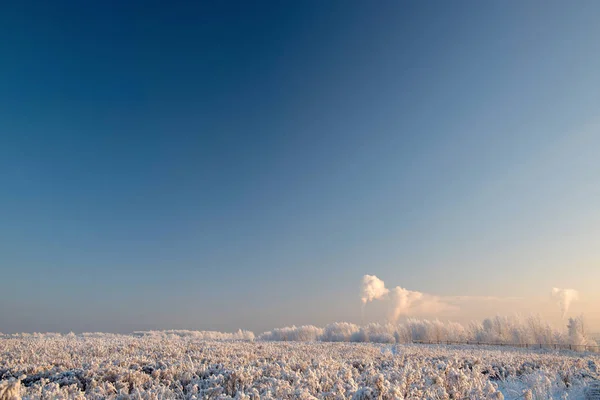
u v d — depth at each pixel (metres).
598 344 64.19
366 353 24.67
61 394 8.80
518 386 14.78
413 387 11.25
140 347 22.44
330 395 9.39
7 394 8.16
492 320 75.62
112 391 10.16
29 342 24.59
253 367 13.68
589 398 13.29
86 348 21.00
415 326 78.12
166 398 9.52
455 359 19.86
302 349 26.56
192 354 18.58
